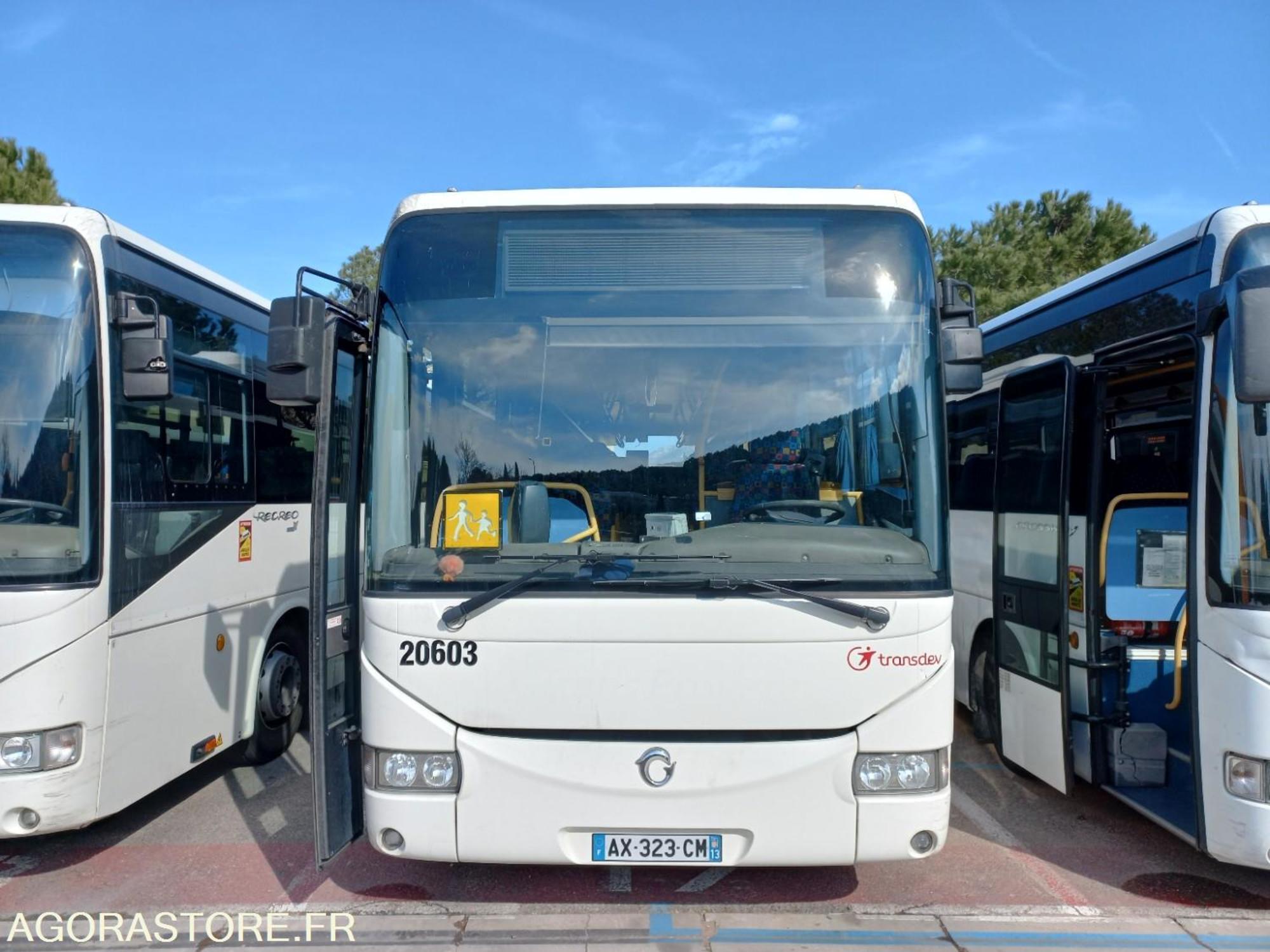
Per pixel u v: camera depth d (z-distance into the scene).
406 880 4.77
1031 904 4.53
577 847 3.79
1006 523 6.32
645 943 4.11
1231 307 4.04
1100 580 5.61
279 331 4.05
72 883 4.78
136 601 5.00
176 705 5.41
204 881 4.79
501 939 4.15
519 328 4.16
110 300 4.88
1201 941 4.17
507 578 3.83
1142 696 5.53
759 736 3.78
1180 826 4.77
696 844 3.77
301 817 5.71
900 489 3.98
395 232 4.25
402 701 3.82
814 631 3.76
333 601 4.34
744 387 4.11
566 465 4.04
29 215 4.79
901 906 4.48
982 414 7.16
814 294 4.18
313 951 4.07
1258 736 4.09
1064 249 30.92
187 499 5.59
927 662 3.80
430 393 4.10
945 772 3.83
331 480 4.29
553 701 3.77
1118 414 5.83
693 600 3.75
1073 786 5.39
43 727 4.44
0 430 4.57
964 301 4.27
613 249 4.21
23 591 4.45
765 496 4.02
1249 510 4.22
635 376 4.12
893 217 4.26
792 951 4.05
